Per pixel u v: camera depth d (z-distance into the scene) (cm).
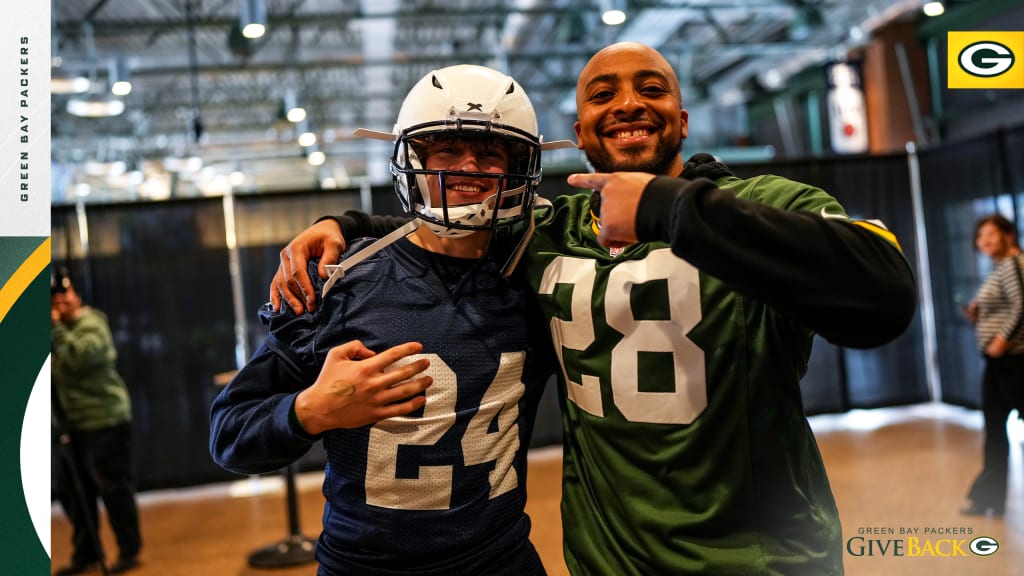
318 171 1045
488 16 710
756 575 105
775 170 551
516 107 115
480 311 116
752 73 914
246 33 519
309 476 531
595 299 113
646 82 120
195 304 514
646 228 90
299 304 117
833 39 736
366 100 967
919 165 565
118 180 895
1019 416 325
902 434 507
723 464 108
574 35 669
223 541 395
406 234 117
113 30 657
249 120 1070
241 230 520
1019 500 354
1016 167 492
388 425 112
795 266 84
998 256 339
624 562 111
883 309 85
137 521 368
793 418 110
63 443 345
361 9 694
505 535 116
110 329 506
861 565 287
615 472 112
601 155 122
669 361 109
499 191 111
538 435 536
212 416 119
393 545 112
